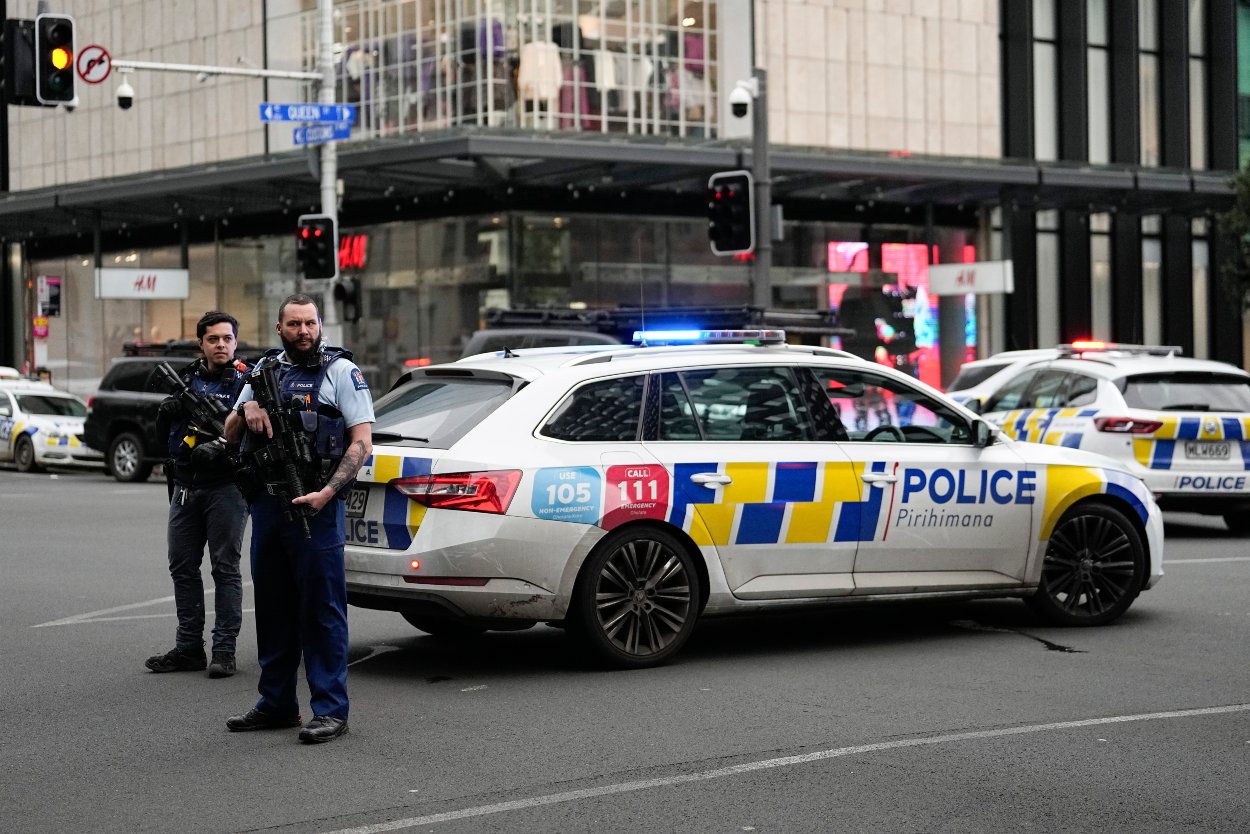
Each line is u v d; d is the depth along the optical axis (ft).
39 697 25.48
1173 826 17.61
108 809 18.62
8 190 153.69
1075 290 134.00
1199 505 47.16
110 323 142.51
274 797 19.08
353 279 83.56
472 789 19.36
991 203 122.31
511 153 94.07
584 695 25.25
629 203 113.39
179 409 27.12
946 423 30.66
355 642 30.73
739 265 117.70
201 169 108.37
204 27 133.39
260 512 22.16
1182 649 29.35
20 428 95.40
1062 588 31.83
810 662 28.22
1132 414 47.29
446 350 112.98
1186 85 140.46
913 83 126.31
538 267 110.32
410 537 25.93
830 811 18.21
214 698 25.39
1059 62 134.82
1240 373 48.80
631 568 27.22
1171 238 139.23
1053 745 21.48
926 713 23.67
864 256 121.90
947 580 30.17
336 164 97.60
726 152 99.96
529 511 26.13
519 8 108.68
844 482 28.96
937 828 17.53
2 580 40.37
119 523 56.85
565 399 27.22
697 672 27.25
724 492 27.84
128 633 32.04
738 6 117.39
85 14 143.74
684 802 18.63
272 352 22.36
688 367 28.45
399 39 113.50
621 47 111.96
